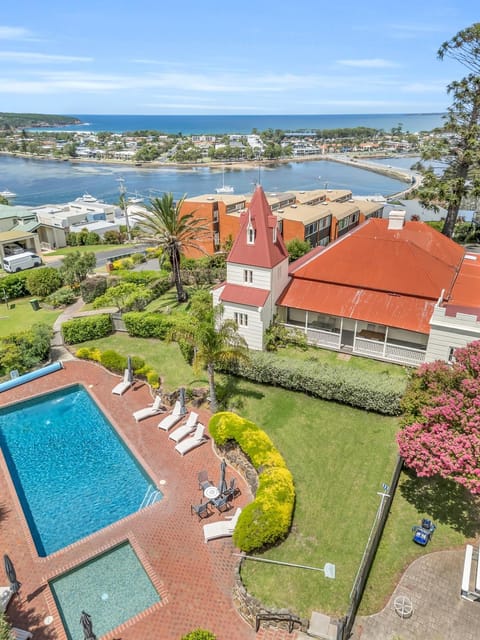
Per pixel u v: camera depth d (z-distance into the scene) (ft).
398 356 103.76
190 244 148.56
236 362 99.35
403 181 648.79
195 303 116.78
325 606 52.42
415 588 54.29
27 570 58.34
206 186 615.98
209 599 54.24
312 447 79.41
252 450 73.10
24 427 91.86
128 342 126.11
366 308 106.52
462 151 173.37
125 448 84.02
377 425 84.33
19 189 603.26
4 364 111.55
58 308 159.43
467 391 60.39
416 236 123.54
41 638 49.67
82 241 286.25
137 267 212.02
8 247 235.61
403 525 63.46
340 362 106.52
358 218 283.79
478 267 122.52
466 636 48.78
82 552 60.95
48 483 75.82
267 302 110.32
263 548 60.39
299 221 222.07
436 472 56.95
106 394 101.45
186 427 85.76
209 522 65.72
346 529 62.90
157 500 71.15
